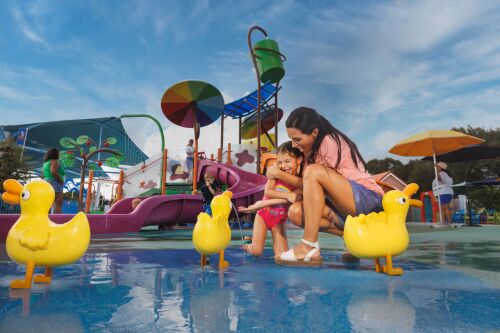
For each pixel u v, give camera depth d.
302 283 1.90
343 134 2.92
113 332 1.09
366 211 2.64
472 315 1.29
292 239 5.57
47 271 1.96
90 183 14.20
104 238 5.95
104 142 21.03
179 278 2.07
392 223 2.23
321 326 1.16
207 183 7.63
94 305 1.43
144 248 4.09
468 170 26.31
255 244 3.15
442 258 3.09
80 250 1.95
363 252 2.21
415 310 1.35
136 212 8.05
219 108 14.14
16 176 17.61
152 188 15.61
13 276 2.16
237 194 11.02
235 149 16.50
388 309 1.37
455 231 8.01
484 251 3.69
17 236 1.86
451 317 1.26
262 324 1.18
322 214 2.79
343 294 1.63
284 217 3.04
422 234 6.87
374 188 2.73
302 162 2.97
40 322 1.20
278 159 3.02
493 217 17.14
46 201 1.95
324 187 2.67
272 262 2.83
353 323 1.19
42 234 1.86
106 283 1.91
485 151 13.33
